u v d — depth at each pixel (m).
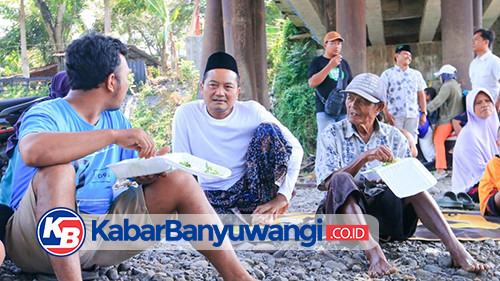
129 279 2.85
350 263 3.27
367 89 3.46
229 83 3.77
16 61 37.97
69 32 38.09
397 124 7.67
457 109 8.07
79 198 2.54
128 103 19.86
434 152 8.37
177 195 2.48
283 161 3.75
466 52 8.76
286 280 2.90
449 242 3.11
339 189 3.15
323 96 6.63
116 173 2.46
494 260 3.35
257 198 3.86
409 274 3.03
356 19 7.62
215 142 3.91
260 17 8.27
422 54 16.53
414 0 14.50
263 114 3.98
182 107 3.96
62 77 3.41
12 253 2.45
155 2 30.33
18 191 2.53
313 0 12.31
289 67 13.84
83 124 2.46
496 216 4.49
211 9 7.99
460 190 5.68
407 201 3.28
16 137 2.75
